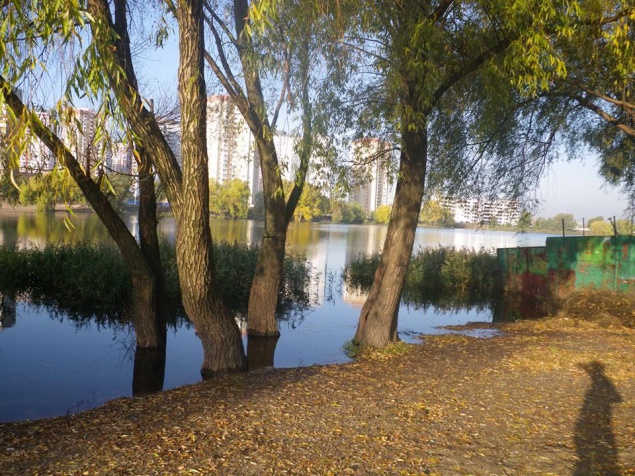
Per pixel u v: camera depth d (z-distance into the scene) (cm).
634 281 1553
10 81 509
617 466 460
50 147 546
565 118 1468
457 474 442
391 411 600
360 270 2288
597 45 1119
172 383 839
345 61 948
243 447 485
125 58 790
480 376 767
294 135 920
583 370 802
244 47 966
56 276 1723
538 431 546
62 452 466
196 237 814
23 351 1032
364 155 1111
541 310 1738
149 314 1039
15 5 487
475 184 1558
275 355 1038
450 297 2006
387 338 997
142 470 430
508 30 916
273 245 1209
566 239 1788
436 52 887
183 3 718
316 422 558
